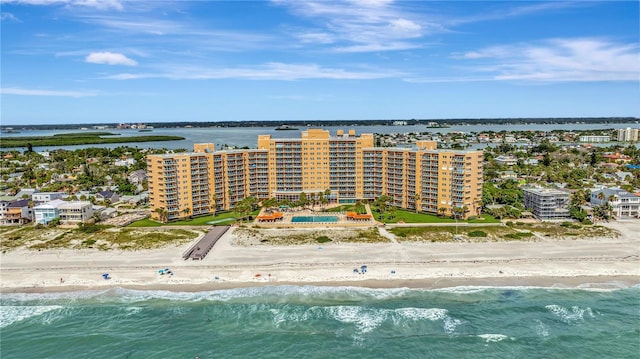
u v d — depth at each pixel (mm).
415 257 177250
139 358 115875
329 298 145625
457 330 126688
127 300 145375
